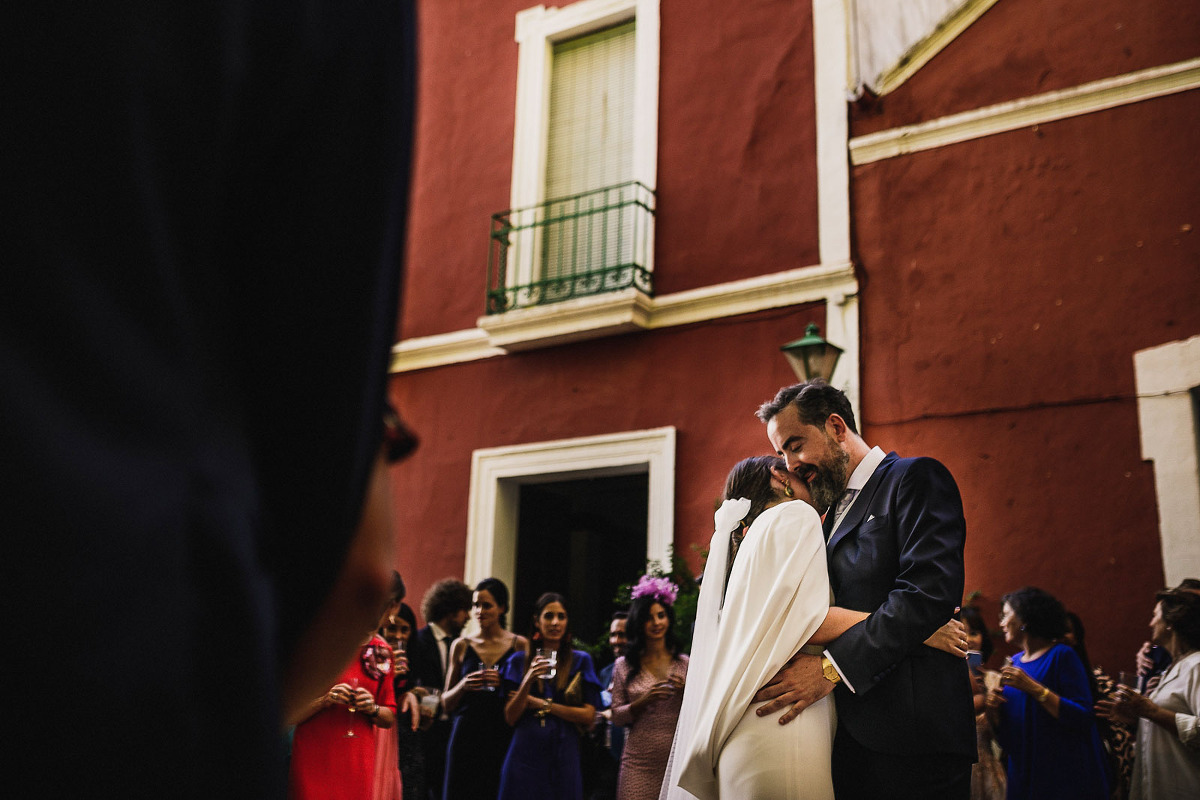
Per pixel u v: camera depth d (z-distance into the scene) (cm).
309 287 36
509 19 898
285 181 35
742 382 721
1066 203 637
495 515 799
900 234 688
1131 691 434
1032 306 635
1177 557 559
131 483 26
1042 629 475
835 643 241
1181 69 613
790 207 731
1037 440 616
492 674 522
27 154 26
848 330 686
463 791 512
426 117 923
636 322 755
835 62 734
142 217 28
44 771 24
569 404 789
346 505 38
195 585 27
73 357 26
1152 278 603
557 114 869
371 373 38
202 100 30
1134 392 593
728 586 262
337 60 36
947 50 696
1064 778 432
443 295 872
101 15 27
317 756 378
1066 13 660
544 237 847
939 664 246
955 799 241
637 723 477
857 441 285
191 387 30
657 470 736
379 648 428
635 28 848
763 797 231
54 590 24
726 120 771
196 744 27
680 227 773
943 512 255
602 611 888
